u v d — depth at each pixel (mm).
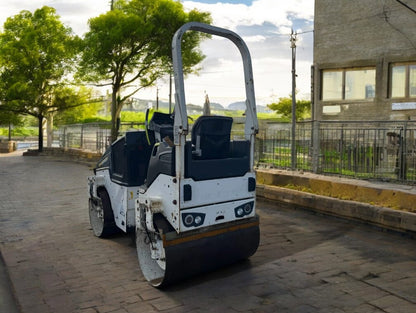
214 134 4648
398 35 16281
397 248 5871
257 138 11609
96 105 42969
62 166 20281
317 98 18500
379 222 6863
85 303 4195
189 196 4332
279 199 9047
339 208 7582
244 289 4441
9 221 8016
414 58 15945
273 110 42094
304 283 4562
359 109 17328
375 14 16750
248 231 4926
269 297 4219
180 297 4293
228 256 4793
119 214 6094
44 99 30719
